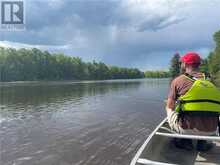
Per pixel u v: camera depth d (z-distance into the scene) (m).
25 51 89.94
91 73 124.50
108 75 140.25
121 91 35.25
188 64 3.03
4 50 82.50
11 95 27.08
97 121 12.14
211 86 2.84
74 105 18.66
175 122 2.98
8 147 7.73
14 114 14.30
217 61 62.12
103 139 8.69
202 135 2.83
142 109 16.50
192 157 2.81
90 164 6.23
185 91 2.86
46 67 96.44
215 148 3.08
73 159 6.64
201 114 2.80
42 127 10.74
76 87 45.72
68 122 11.89
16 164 6.30
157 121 12.15
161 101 21.62
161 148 2.96
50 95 27.38
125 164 6.26
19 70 85.06
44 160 6.58
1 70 79.50
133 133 9.60
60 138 8.84
